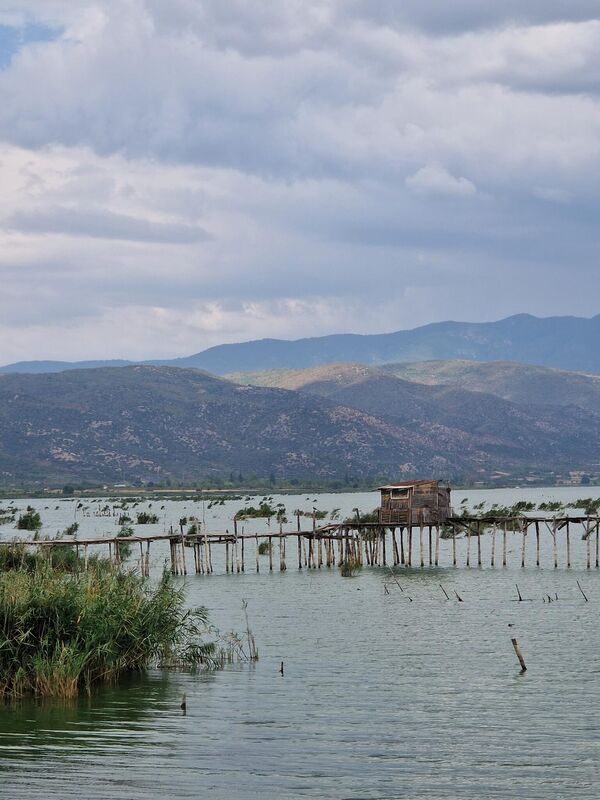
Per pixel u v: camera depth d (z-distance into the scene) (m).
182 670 48.56
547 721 39.88
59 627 43.34
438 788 32.34
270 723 39.44
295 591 82.75
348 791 32.09
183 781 32.75
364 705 42.28
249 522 183.62
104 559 79.69
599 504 191.38
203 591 83.31
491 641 57.28
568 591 79.69
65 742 36.62
